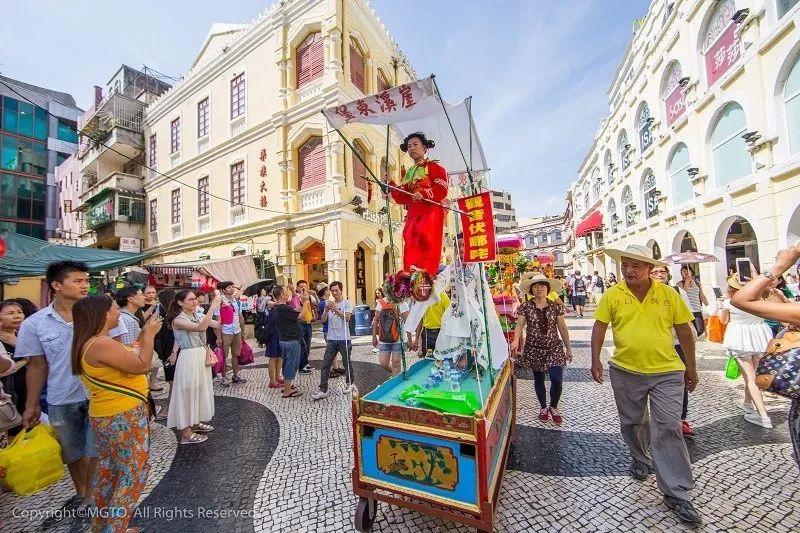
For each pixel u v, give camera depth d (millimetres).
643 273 2879
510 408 3375
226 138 14875
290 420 4645
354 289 12047
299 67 13016
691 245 11961
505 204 54375
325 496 2949
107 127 18938
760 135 7441
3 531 2662
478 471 2080
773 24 7109
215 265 11625
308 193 12500
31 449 2533
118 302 4387
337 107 2932
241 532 2576
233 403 5410
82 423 2834
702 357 6961
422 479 2266
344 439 3998
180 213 16844
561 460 3395
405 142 3143
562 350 4184
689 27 10031
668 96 11797
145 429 2449
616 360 3020
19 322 3760
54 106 26875
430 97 2766
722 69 8938
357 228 12445
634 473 3047
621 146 16516
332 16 11766
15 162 24828
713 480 2980
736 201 8359
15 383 3701
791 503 2629
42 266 6309
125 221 18156
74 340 2299
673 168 11688
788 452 3340
